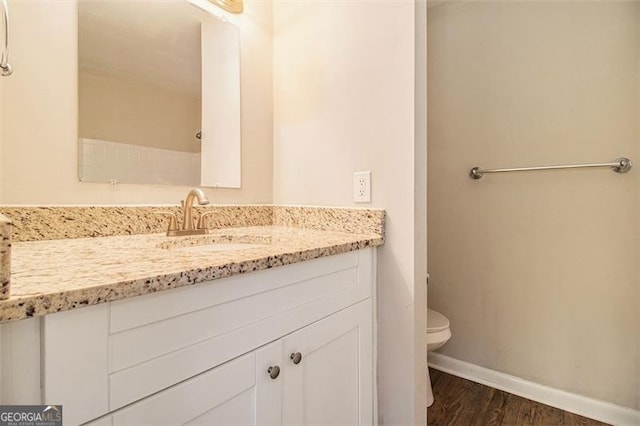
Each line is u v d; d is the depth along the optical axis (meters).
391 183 1.12
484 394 1.63
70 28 0.94
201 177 1.26
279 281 0.73
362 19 1.19
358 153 1.20
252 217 1.42
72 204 0.94
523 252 1.63
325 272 0.88
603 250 1.44
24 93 0.85
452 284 1.85
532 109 1.61
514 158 1.66
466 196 1.81
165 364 0.52
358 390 1.02
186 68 1.22
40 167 0.88
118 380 0.47
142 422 0.49
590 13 1.46
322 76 1.32
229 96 1.35
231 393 0.62
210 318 0.59
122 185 1.05
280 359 0.73
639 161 1.35
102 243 0.88
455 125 1.84
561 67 1.53
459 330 1.83
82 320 0.44
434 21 1.92
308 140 1.38
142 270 0.54
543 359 1.58
